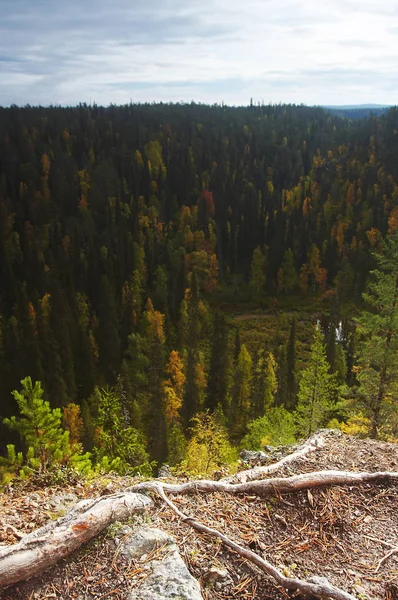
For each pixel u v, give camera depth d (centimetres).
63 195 12794
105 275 8606
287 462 597
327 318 7950
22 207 12369
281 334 7412
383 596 391
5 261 9425
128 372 6034
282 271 9744
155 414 4169
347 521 486
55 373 5478
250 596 375
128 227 11338
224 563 404
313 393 1962
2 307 8781
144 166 14412
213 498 498
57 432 1120
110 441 1808
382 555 442
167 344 7256
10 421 1120
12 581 365
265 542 444
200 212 12519
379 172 12688
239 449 2408
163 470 887
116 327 7319
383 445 670
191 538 429
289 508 497
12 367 5838
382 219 10769
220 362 5509
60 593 365
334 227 10962
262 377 4541
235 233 11806
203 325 7731
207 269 9919
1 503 542
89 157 14812
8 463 891
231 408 4662
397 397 1548
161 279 9325
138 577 373
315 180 13938
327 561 430
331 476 534
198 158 15338
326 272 9769
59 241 11156
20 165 13538
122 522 437
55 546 389
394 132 13612
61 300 7519
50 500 543
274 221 11856
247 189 13150
